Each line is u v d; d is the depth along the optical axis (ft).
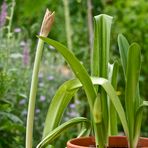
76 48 11.07
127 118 3.40
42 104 8.18
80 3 11.05
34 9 8.53
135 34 12.42
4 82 6.01
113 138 3.61
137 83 3.40
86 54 10.40
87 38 11.34
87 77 3.29
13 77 6.78
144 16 12.65
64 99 3.65
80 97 10.27
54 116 3.67
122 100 11.30
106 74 3.51
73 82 3.56
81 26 11.39
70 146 3.30
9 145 6.23
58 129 3.51
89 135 3.81
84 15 11.30
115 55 11.45
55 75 9.08
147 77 12.50
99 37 3.57
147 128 11.68
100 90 3.41
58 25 11.41
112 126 3.84
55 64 9.34
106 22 3.62
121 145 3.59
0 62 7.03
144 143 3.58
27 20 10.37
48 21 3.61
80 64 3.27
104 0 11.29
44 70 9.00
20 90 7.54
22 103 7.23
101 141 3.22
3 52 6.91
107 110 3.40
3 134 6.21
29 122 3.61
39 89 8.36
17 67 7.70
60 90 3.61
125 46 3.74
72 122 3.58
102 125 3.35
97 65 3.54
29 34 9.43
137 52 3.34
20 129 6.04
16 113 7.08
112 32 11.63
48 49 9.62
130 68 3.38
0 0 9.16
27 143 3.60
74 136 8.28
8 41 6.93
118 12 12.46
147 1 13.29
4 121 5.99
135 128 3.43
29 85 7.67
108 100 3.83
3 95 6.01
